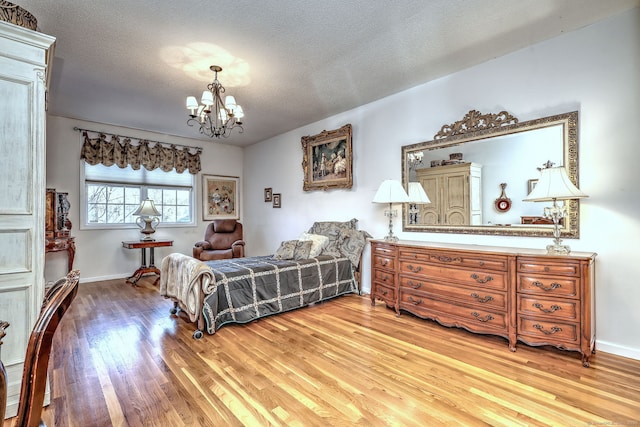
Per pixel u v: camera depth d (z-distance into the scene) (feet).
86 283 15.72
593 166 7.95
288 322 10.24
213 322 9.30
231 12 7.34
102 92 12.00
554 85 8.55
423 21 7.75
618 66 7.60
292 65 10.01
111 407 5.73
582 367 7.04
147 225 16.46
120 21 7.64
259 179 20.54
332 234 14.37
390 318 10.51
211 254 16.75
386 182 11.39
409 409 5.63
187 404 5.82
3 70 5.69
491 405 5.71
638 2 7.14
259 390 6.27
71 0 6.83
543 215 8.68
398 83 11.55
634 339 7.43
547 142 8.65
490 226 9.78
